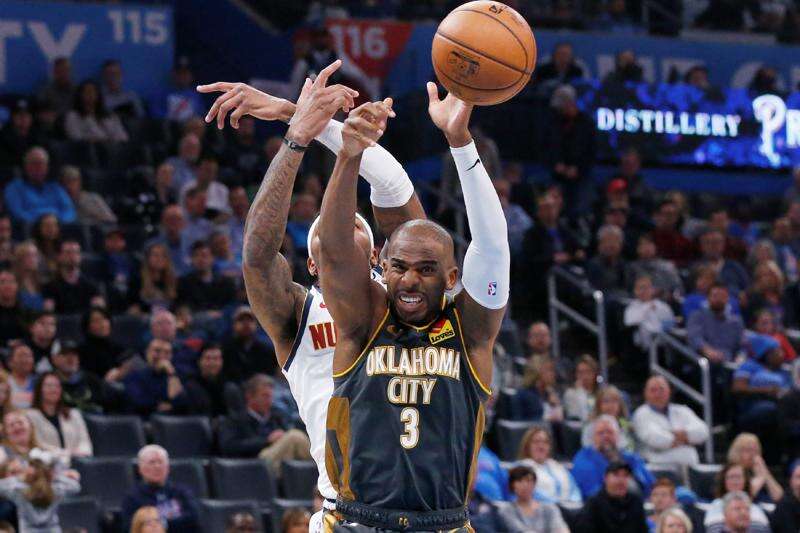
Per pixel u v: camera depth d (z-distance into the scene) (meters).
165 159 23.48
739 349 21.05
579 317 21.72
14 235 20.42
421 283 5.79
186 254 20.52
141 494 14.40
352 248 5.83
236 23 28.09
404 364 5.84
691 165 26.98
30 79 25.00
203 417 16.81
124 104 24.62
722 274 23.05
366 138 5.69
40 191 21.00
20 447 14.53
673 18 29.80
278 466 16.28
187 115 25.30
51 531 13.91
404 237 5.84
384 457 5.80
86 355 17.48
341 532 5.84
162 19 26.03
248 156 23.59
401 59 25.98
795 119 27.72
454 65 6.01
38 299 18.62
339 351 5.92
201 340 18.12
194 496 14.99
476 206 5.80
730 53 28.95
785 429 19.56
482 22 6.04
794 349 21.84
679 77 28.20
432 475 5.79
